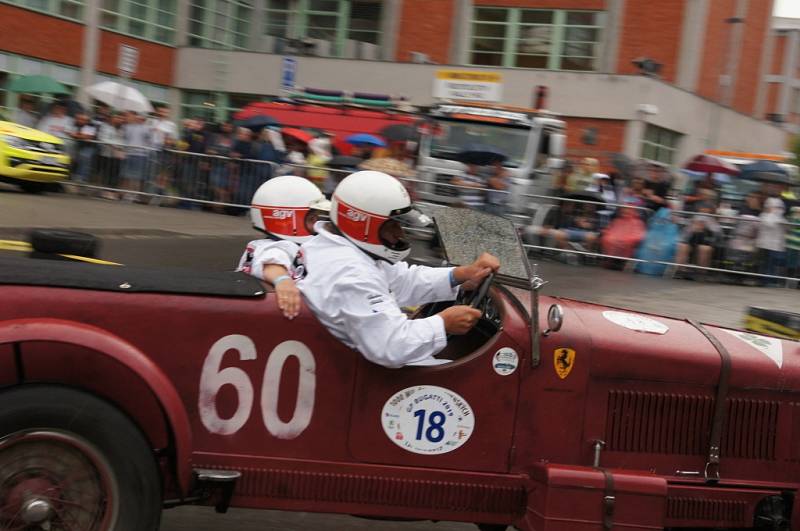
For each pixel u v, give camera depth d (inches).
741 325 383.9
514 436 153.9
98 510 135.0
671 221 550.6
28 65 984.9
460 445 152.4
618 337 159.6
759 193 572.1
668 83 987.3
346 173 621.6
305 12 1170.0
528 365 153.6
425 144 633.0
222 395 145.0
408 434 150.6
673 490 160.6
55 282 139.5
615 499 150.0
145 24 1107.9
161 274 148.3
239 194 644.7
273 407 146.7
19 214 504.4
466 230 175.6
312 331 147.2
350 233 150.5
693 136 1053.2
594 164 619.8
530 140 618.8
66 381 142.0
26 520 132.5
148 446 137.3
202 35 1178.6
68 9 1014.4
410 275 169.2
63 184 668.7
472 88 706.2
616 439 159.0
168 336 142.6
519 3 1059.9
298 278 154.6
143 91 1122.7
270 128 660.1
